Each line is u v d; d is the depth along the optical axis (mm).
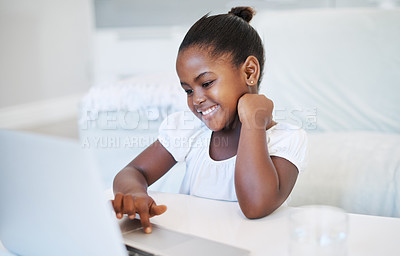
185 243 666
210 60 913
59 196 533
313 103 1875
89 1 3756
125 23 3711
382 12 1904
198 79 927
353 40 1877
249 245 665
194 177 1050
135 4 3613
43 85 3875
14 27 3697
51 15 3816
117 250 533
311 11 1997
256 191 792
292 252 592
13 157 548
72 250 575
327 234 574
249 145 846
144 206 768
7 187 581
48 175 528
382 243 653
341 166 1434
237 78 939
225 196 1006
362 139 1594
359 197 1357
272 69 1929
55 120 3936
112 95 1832
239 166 834
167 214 806
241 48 943
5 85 3695
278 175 874
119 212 772
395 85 1828
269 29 1957
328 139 1615
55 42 3900
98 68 3875
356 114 1845
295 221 590
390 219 737
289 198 1023
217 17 955
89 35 3828
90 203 514
